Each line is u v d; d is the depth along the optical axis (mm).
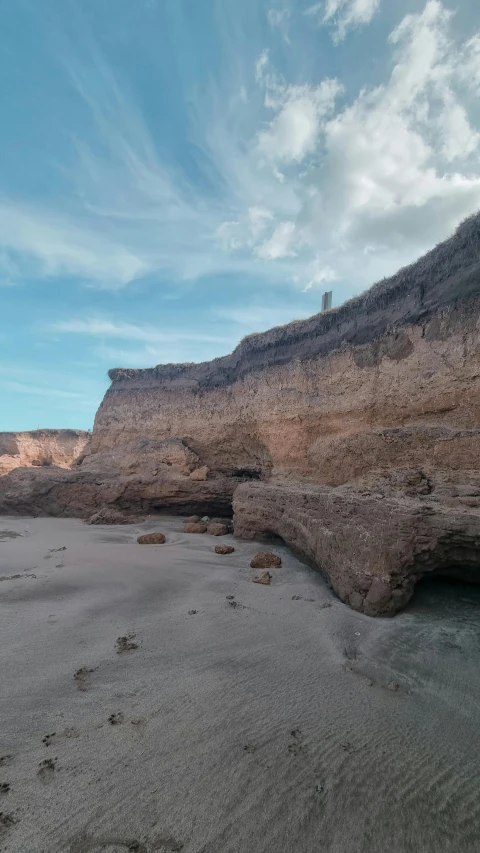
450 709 4094
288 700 4203
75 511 18062
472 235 8695
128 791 3057
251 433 15672
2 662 4844
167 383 20609
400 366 9875
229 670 4746
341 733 3742
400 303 10492
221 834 2762
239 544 11656
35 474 19641
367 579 6465
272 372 15031
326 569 7855
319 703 4168
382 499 7195
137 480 17422
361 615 6273
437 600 6426
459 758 3467
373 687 4480
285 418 13742
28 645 5305
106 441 21297
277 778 3225
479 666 4773
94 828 2766
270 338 15750
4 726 3695
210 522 15375
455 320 8656
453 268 9039
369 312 11570
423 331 9422
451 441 7801
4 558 10133
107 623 6082
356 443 10344
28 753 3389
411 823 2900
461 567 6164
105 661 4902
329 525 8125
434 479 7535
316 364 13125
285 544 11344
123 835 2729
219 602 7008
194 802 2988
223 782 3168
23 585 7785
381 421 10164
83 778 3156
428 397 8875
